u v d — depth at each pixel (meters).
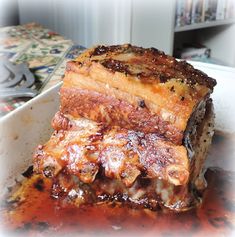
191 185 0.25
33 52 0.51
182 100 0.23
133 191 0.25
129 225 0.24
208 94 0.26
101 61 0.25
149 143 0.24
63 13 0.77
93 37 0.74
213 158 0.31
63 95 0.26
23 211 0.25
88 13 0.73
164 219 0.24
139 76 0.24
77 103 0.25
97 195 0.25
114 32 0.71
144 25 0.70
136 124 0.24
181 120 0.23
